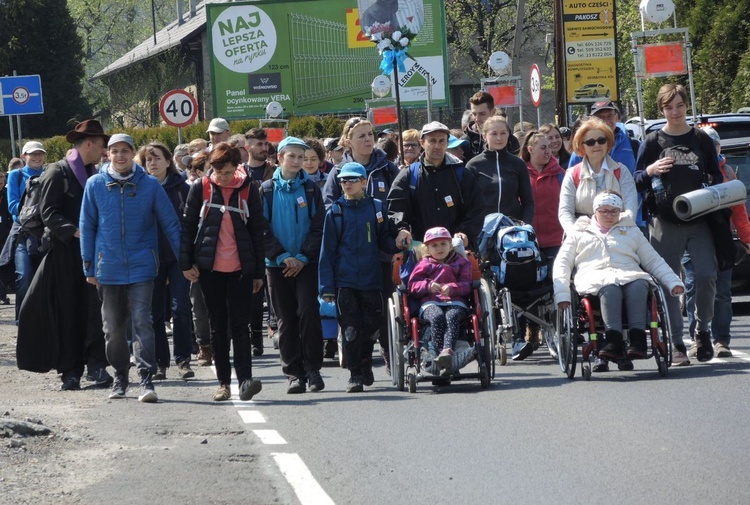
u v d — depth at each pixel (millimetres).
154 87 134125
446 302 24875
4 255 44781
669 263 26641
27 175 40000
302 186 25516
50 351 27359
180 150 39500
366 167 29484
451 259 25141
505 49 127062
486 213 29734
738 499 14930
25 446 19594
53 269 27234
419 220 27062
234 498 16031
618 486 15805
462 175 26922
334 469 17672
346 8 107125
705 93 73875
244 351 24922
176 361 30078
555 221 31453
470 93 130625
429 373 24734
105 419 22812
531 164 31672
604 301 24672
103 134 27312
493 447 18594
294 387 25766
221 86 108312
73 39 149000
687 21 75312
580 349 31344
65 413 23594
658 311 25078
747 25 71312
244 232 24594
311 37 107688
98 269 25359
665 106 26500
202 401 25297
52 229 26609
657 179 26375
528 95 132875
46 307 27250
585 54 59688
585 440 18688
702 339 26688
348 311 25453
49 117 147500
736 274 36906
